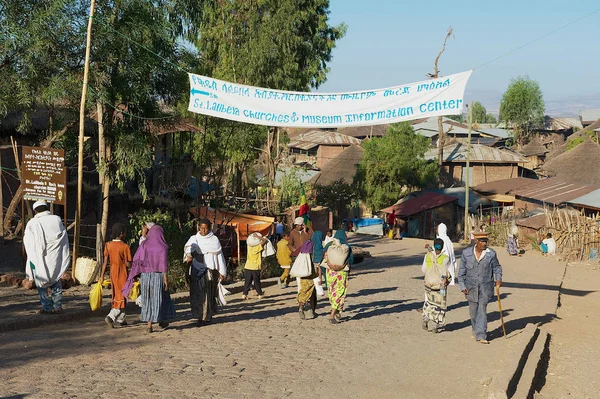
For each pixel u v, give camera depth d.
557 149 89.00
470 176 66.81
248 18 32.56
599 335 14.03
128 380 8.03
